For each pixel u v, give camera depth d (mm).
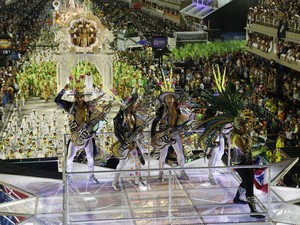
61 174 18438
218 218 15055
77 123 17375
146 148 18812
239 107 16625
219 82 17141
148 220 14969
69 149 17516
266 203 15828
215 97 16859
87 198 16203
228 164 17656
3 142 41531
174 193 16453
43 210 15609
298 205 15672
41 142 42906
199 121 17484
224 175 17812
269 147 37031
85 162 19406
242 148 16062
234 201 15852
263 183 16625
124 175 17766
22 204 16000
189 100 18234
